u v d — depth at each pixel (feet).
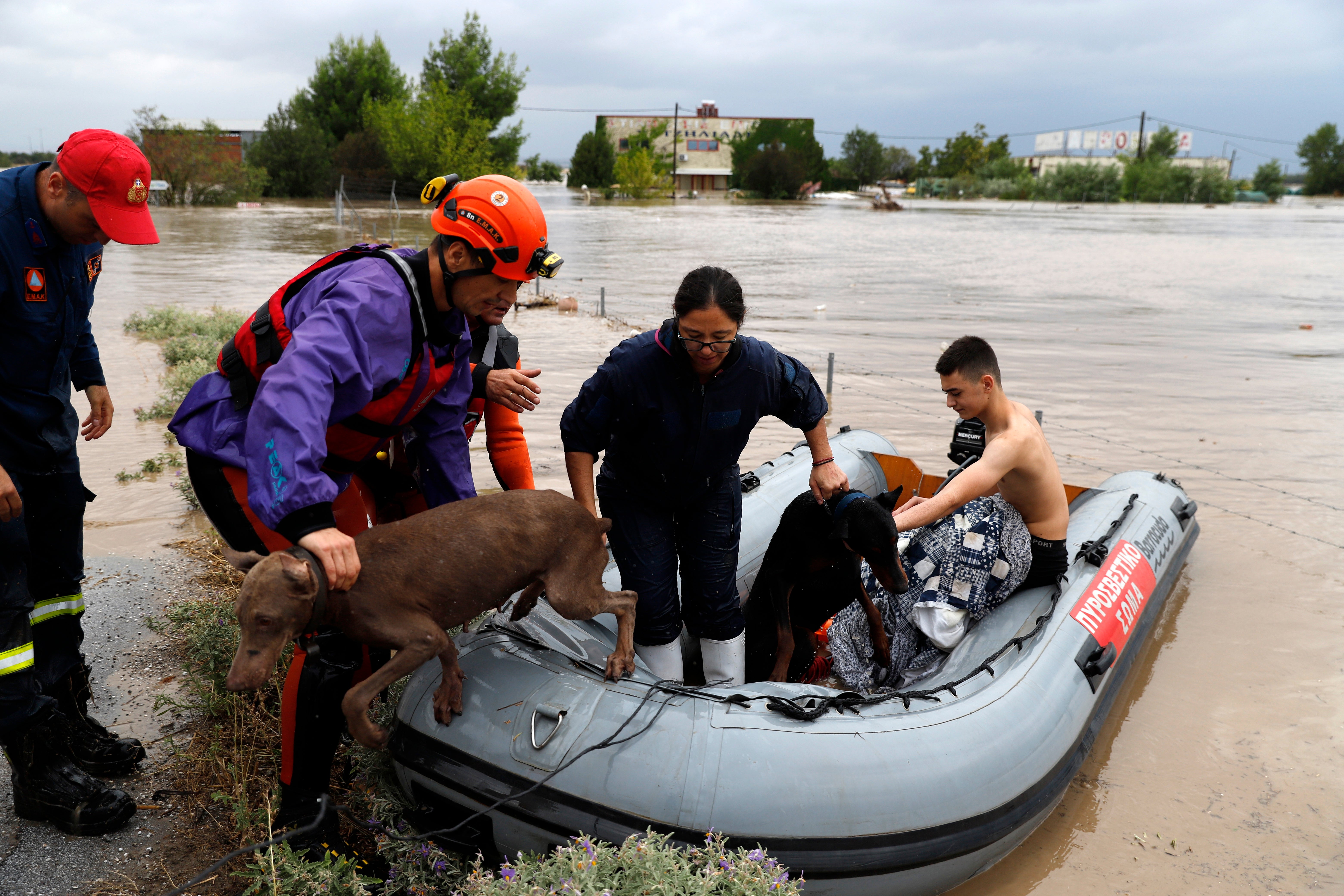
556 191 271.28
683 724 9.11
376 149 188.34
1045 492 12.68
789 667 12.94
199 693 11.82
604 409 10.47
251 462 7.39
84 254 9.95
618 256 84.17
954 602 12.80
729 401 10.43
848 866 8.76
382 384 8.36
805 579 12.48
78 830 9.74
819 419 11.50
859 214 178.09
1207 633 16.20
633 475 11.08
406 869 9.02
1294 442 26.84
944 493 11.95
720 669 12.03
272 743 11.15
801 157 275.18
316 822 8.38
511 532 8.75
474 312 8.85
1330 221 174.09
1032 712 10.64
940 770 9.30
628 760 8.87
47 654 10.43
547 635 10.56
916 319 49.03
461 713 9.48
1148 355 39.70
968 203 268.00
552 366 34.94
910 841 8.96
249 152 184.24
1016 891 10.12
